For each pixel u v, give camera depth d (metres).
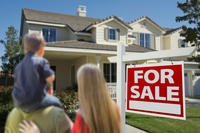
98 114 2.13
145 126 9.46
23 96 2.22
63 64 23.80
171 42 28.06
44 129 2.21
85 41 21.81
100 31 22.08
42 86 2.27
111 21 22.48
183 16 15.24
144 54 4.90
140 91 4.93
